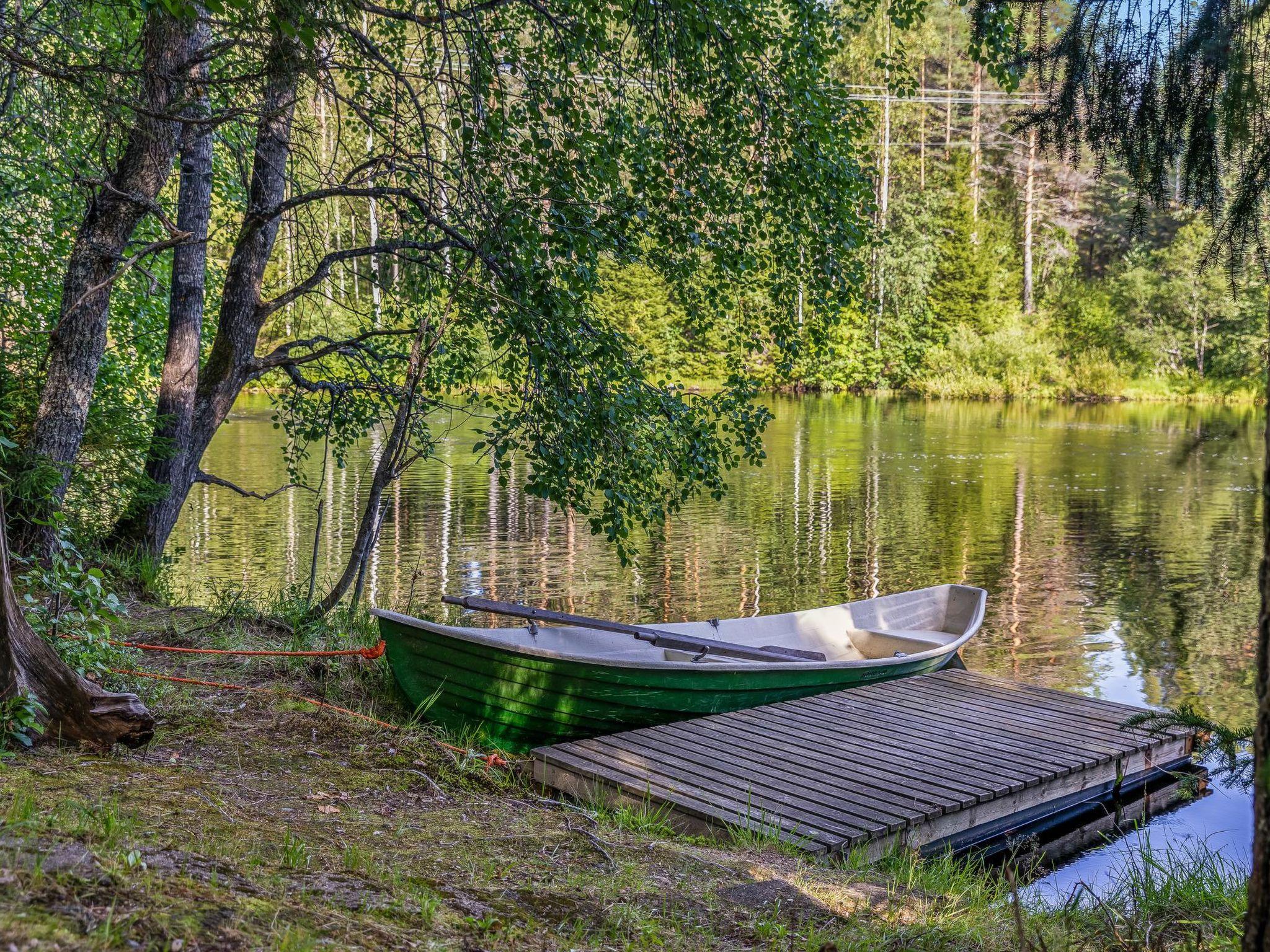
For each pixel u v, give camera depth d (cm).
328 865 331
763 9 766
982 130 4672
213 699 559
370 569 1227
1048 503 1727
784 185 723
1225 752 400
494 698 643
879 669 799
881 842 512
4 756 387
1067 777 614
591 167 655
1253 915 213
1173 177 354
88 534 836
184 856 294
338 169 895
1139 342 3709
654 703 684
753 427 722
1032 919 402
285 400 1020
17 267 941
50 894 239
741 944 340
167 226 659
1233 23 301
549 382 658
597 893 363
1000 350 4094
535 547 1370
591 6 702
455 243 772
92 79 552
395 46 817
